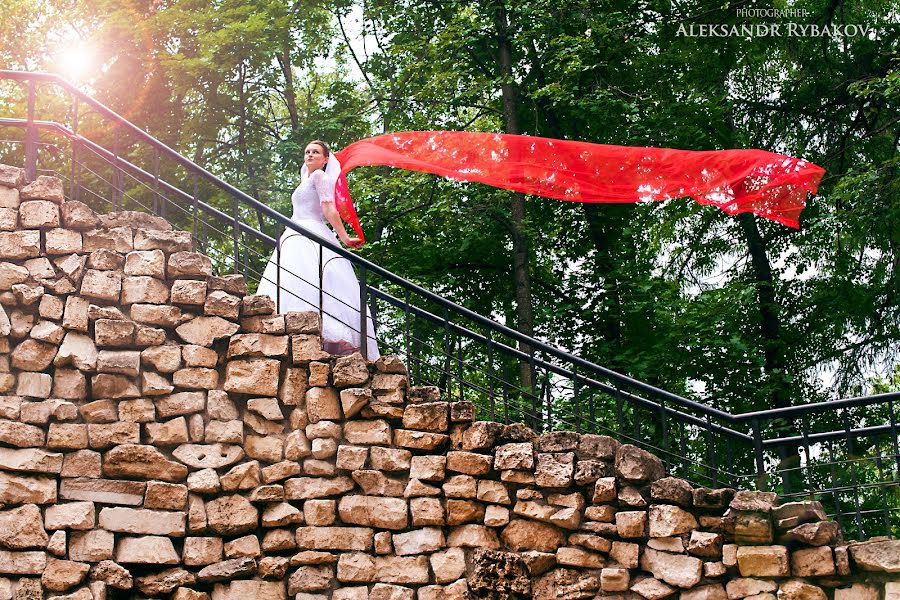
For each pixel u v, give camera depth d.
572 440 8.19
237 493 7.82
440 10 16.62
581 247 16.62
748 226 15.62
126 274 8.04
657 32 16.06
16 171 8.04
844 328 15.23
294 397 8.09
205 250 8.57
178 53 16.17
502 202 15.50
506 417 8.59
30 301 7.73
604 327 15.47
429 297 8.74
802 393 15.26
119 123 8.48
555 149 7.94
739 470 14.27
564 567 7.94
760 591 7.61
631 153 7.93
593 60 15.37
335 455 8.05
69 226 8.02
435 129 16.31
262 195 17.06
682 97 16.05
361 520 7.95
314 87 20.58
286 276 8.67
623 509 8.03
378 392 8.24
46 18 18.16
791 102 15.92
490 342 8.79
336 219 8.76
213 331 8.07
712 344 14.56
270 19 16.58
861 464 13.34
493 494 8.09
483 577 7.90
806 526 7.63
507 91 15.65
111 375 7.77
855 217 14.38
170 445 7.81
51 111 16.94
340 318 8.69
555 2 15.34
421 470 8.10
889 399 8.08
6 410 7.47
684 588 7.77
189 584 7.56
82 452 7.56
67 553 7.38
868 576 7.48
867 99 15.47
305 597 7.72
